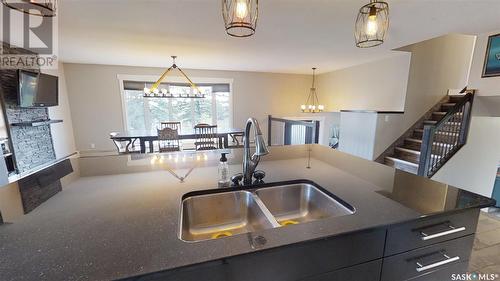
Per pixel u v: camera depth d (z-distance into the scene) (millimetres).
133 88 5727
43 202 996
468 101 3383
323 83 6965
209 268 641
